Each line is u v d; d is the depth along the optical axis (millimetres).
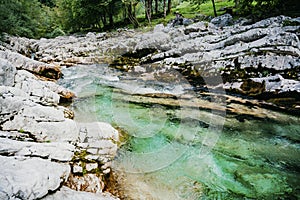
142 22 22969
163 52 10383
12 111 3705
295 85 6250
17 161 2811
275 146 4727
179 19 17750
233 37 9719
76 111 6266
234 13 16953
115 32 19219
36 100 5324
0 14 16984
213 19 15656
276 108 6156
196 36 11984
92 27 28750
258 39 9133
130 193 3533
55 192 2762
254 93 6848
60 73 9242
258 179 3875
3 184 2379
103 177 3670
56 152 3381
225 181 3838
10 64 5250
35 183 2557
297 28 8891
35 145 3254
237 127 5422
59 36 24422
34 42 19859
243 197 3508
